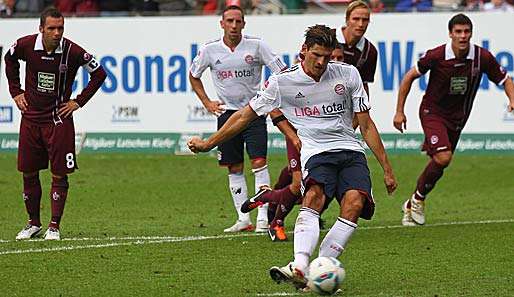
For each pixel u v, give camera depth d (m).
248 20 55.19
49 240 35.38
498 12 53.59
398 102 39.59
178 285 27.95
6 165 54.53
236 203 37.94
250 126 37.66
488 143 53.69
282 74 27.84
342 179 27.48
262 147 37.81
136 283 28.25
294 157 33.88
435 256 32.09
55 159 35.25
